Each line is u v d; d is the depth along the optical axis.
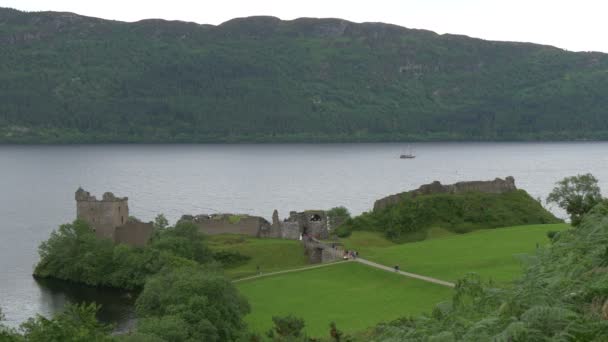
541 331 20.08
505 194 132.00
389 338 27.94
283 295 81.94
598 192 121.19
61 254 118.31
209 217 130.50
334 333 49.47
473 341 21.30
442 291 73.88
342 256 99.94
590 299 22.31
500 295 24.97
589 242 27.17
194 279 71.06
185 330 61.16
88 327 49.47
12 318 92.06
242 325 69.69
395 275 84.56
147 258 111.12
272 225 125.19
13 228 169.75
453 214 121.44
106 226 127.19
